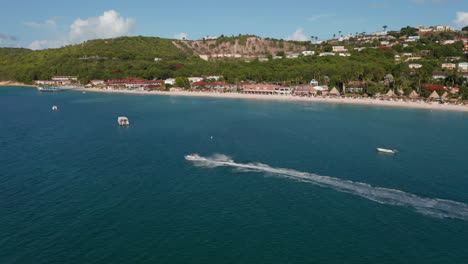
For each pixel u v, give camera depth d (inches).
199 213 2694.4
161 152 4340.6
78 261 2123.5
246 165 3796.8
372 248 2252.7
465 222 2568.9
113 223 2554.1
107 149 4510.3
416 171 3607.3
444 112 7568.9
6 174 3565.5
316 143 4758.9
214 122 6441.9
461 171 3604.8
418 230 2461.9
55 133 5551.2
